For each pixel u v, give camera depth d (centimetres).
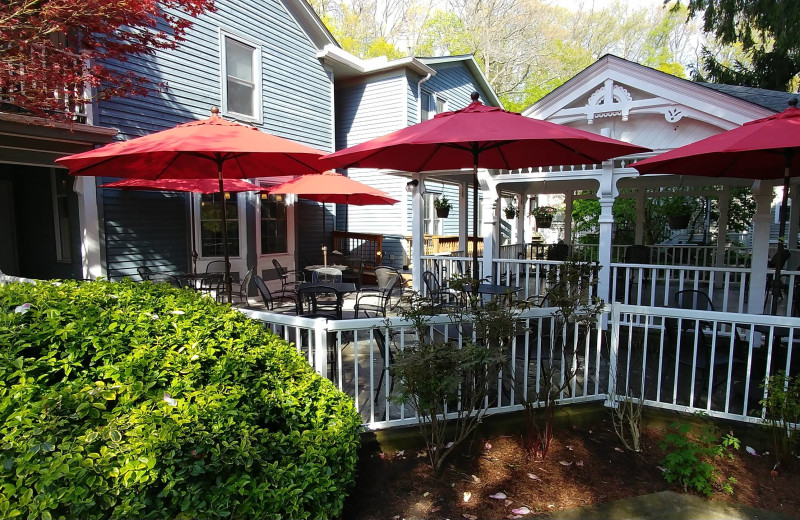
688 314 340
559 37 2481
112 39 636
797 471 294
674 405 350
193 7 560
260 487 189
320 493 209
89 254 677
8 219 798
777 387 301
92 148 651
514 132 310
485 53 2334
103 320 244
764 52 1211
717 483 282
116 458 167
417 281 705
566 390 390
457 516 254
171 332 261
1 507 142
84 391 189
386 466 303
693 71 1510
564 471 299
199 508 174
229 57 866
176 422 185
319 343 318
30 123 523
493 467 303
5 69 395
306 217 1070
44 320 228
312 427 244
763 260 501
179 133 406
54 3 400
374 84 1155
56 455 158
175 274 788
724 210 859
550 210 1673
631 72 552
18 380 190
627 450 324
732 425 331
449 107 1358
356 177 1210
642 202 970
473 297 335
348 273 1091
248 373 246
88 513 156
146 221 749
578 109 589
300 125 1008
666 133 560
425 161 466
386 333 355
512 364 350
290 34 977
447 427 331
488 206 654
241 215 901
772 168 472
